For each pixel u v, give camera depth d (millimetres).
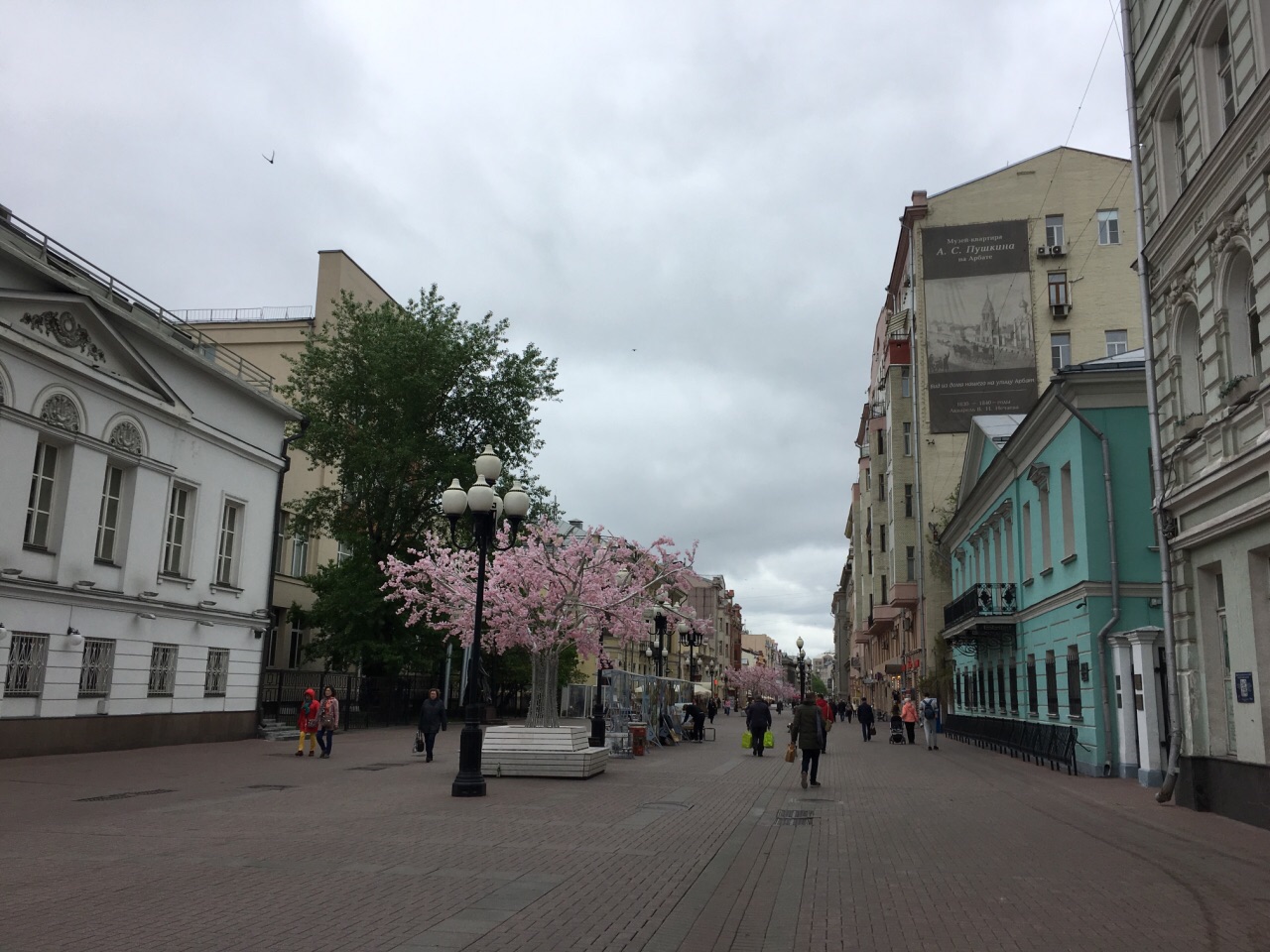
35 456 21188
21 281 20609
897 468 46375
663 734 32156
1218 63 13688
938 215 43562
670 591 32938
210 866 8914
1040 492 25000
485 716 47906
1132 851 10492
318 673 35312
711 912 7551
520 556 21625
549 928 6824
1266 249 11859
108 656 23250
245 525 29406
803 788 17312
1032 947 6555
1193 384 14641
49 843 10227
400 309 41062
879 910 7676
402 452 37938
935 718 29672
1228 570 13062
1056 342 42156
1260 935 6836
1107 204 42438
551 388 42250
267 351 48125
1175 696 14617
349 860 9305
